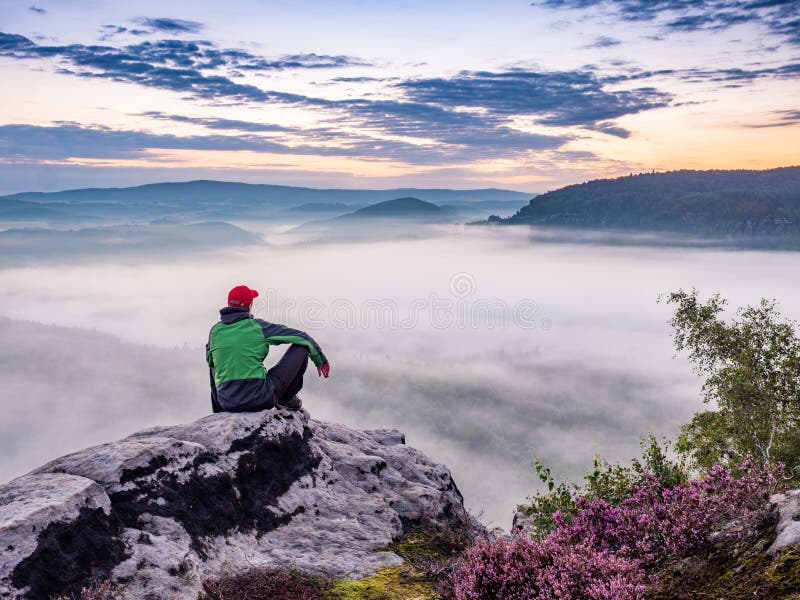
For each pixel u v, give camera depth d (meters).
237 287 6.06
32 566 3.21
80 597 3.30
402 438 8.09
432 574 4.39
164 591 3.60
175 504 4.23
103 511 3.78
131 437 5.08
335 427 7.41
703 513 3.98
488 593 3.72
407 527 5.41
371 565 4.49
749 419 14.62
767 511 3.81
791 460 12.62
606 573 3.54
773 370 15.09
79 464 4.24
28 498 3.62
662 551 4.12
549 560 3.74
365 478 5.96
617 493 7.07
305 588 3.99
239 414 5.52
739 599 3.20
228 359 5.73
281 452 5.42
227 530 4.45
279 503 5.04
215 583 3.79
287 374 5.96
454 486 7.01
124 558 3.66
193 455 4.64
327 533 4.90
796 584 3.04
